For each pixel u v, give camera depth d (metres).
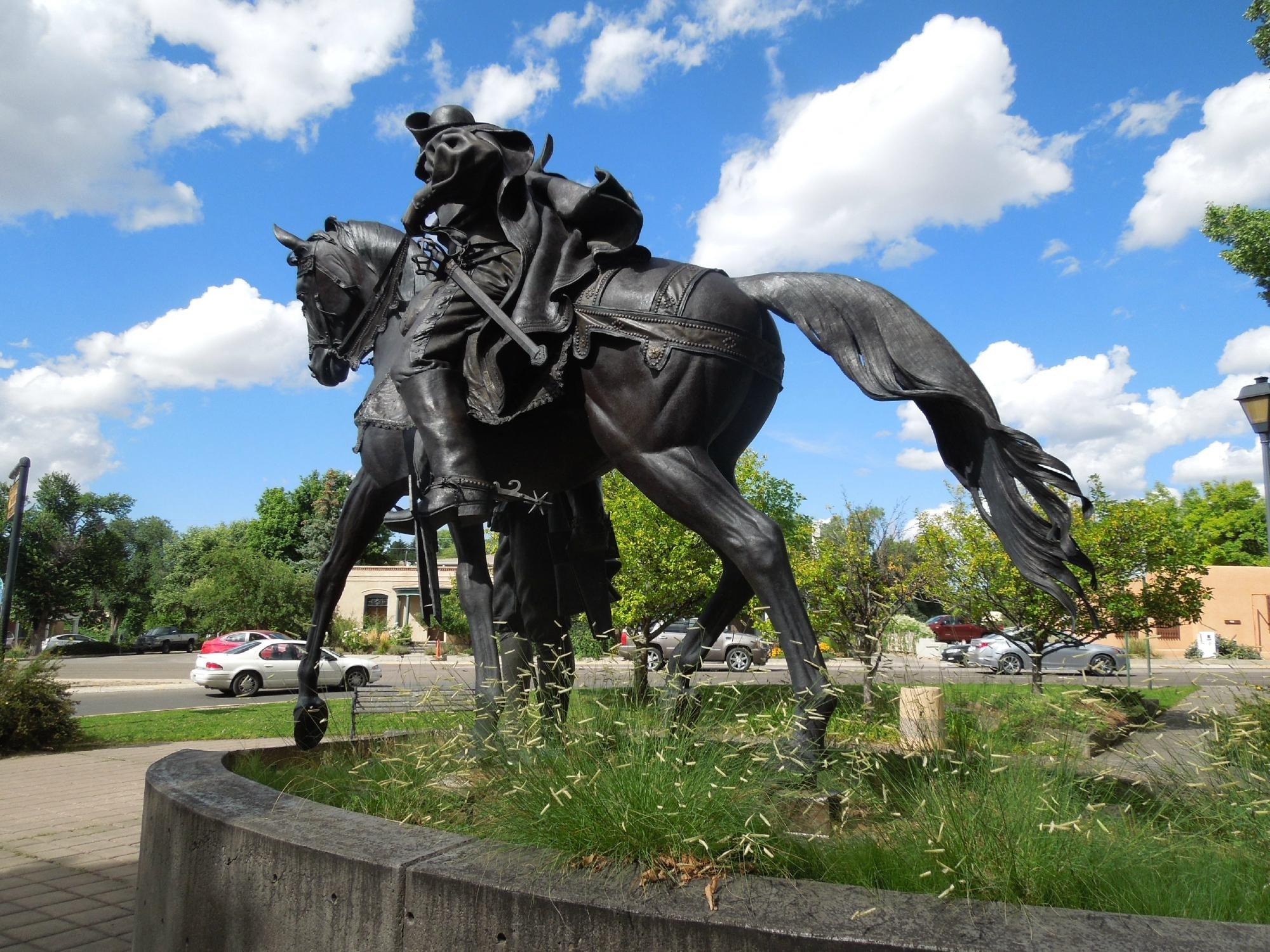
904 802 2.25
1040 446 2.65
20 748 10.19
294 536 59.47
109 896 4.45
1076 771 2.34
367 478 3.87
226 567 40.53
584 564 3.80
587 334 3.12
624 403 3.06
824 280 3.01
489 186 3.45
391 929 1.97
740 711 2.68
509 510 3.77
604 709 2.60
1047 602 9.95
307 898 2.14
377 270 4.33
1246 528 46.59
